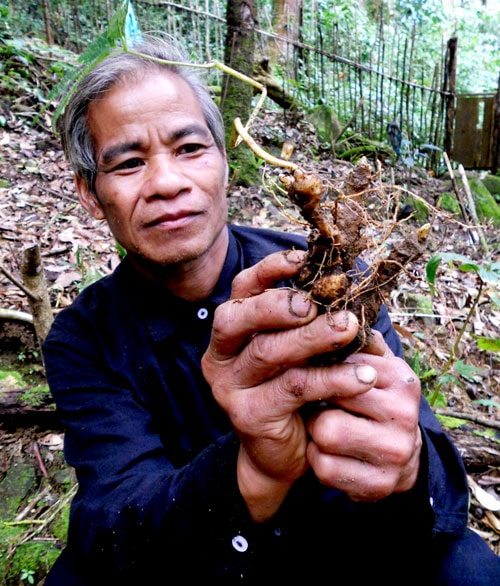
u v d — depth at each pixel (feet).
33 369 3.32
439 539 1.65
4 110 6.25
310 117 8.04
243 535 1.31
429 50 12.05
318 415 1.11
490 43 15.17
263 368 1.05
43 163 5.65
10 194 4.95
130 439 1.66
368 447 1.07
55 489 2.69
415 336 3.72
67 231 4.52
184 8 7.78
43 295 3.10
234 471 1.23
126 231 1.65
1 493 2.66
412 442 1.09
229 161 5.74
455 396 3.52
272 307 1.01
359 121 8.60
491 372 3.81
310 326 1.00
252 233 2.16
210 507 1.27
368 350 1.15
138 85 1.55
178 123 1.56
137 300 1.86
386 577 1.75
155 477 1.50
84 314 1.96
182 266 1.69
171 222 1.58
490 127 7.91
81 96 1.59
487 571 1.66
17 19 8.21
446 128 8.12
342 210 1.13
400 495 1.42
